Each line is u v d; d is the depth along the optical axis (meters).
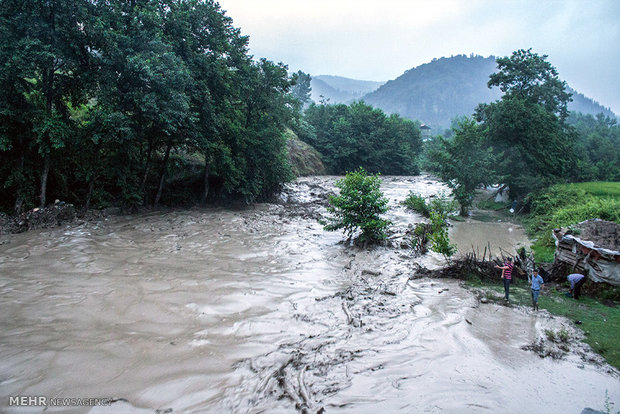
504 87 34.81
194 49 20.84
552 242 14.98
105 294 9.28
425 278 11.74
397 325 8.11
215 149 21.34
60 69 16.19
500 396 5.54
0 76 13.55
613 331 7.88
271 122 25.94
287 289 10.25
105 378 5.79
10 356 6.29
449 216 24.78
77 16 15.42
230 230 17.45
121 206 19.20
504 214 26.12
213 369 6.16
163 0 19.20
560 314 8.88
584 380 6.05
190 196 23.58
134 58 15.51
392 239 16.69
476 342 7.30
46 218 15.70
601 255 10.10
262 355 6.70
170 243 14.67
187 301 9.03
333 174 58.31
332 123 61.00
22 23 14.22
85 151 17.88
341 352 6.87
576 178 38.97
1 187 15.99
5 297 8.87
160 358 6.43
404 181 50.31
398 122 72.44
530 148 26.78
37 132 14.92
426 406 5.27
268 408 5.23
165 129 17.42
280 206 25.62
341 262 13.26
